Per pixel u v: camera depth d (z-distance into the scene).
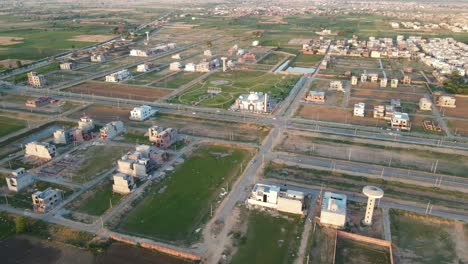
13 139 146.12
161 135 135.62
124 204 103.12
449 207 102.12
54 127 161.88
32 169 122.88
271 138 147.75
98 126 160.25
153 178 116.69
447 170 123.38
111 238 89.81
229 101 193.88
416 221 96.25
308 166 124.69
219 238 90.06
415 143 144.12
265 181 115.38
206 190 110.88
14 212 100.00
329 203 95.62
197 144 142.25
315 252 85.38
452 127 161.00
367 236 89.88
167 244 87.69
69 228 93.06
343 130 156.38
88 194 108.19
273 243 88.44
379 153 135.50
